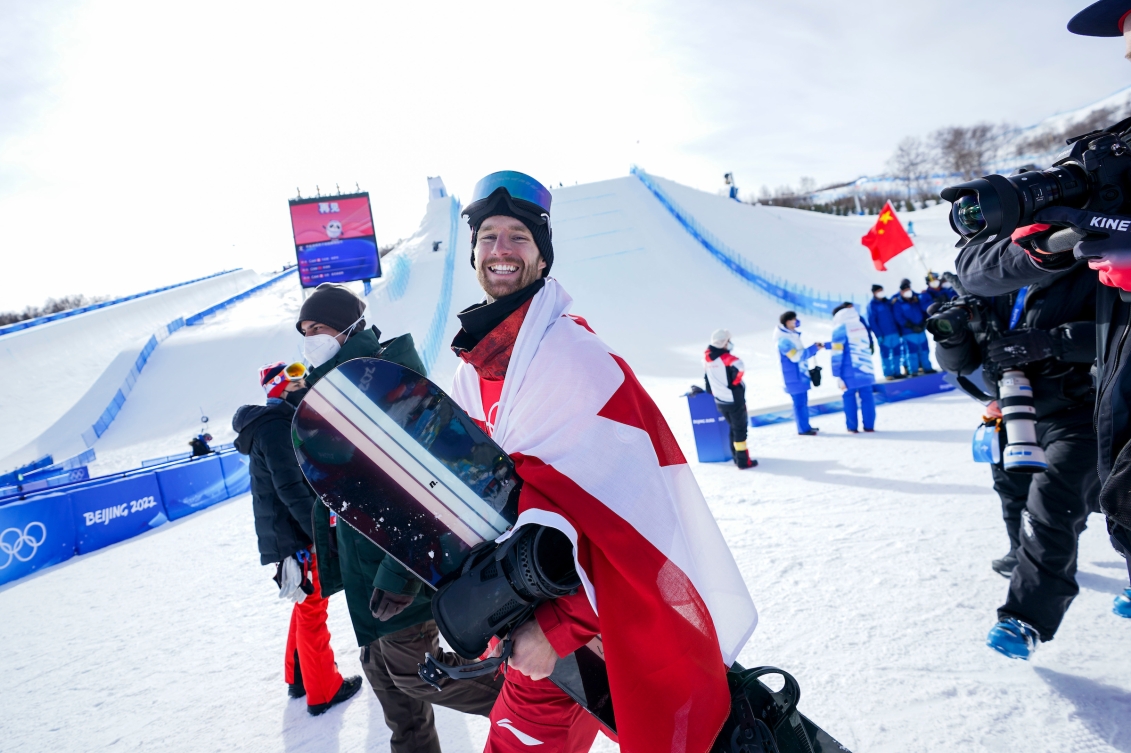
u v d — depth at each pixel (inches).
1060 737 76.6
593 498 45.1
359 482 51.5
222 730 114.8
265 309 1625.2
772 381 548.7
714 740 45.9
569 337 52.3
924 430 290.5
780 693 49.7
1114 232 53.0
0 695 150.0
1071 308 84.1
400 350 83.0
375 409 51.8
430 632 78.0
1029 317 88.0
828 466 243.6
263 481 108.6
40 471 643.5
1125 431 59.2
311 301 92.2
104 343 1566.2
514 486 49.8
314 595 115.6
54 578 284.0
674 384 656.4
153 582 243.9
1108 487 57.5
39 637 194.9
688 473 53.6
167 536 343.6
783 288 1202.0
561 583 44.1
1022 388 85.8
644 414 51.8
